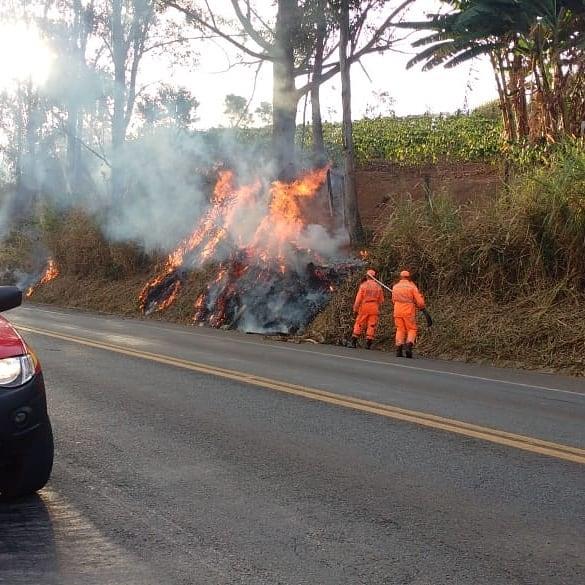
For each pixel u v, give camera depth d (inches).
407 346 585.9
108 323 800.9
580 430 304.2
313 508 205.3
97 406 336.8
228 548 177.5
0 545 179.3
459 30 1077.8
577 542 182.1
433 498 214.2
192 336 674.8
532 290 619.8
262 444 272.7
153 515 199.9
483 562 169.6
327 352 594.6
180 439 279.3
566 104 955.3
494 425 308.7
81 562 169.3
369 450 265.4
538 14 995.3
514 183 676.7
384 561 169.9
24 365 204.4
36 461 206.7
